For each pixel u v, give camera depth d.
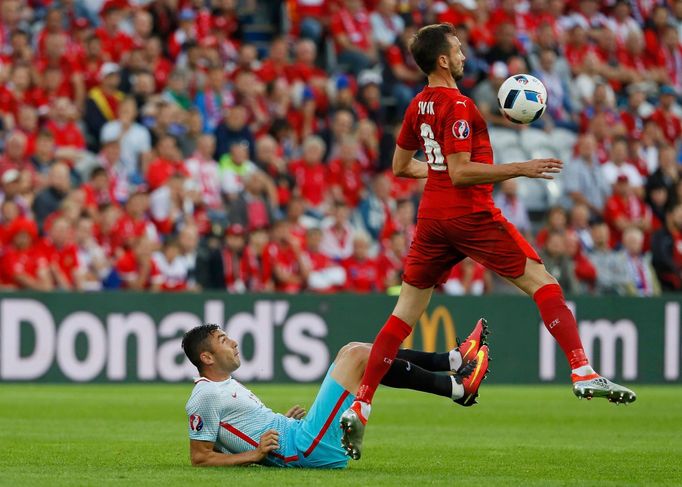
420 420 42.75
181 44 70.94
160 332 57.12
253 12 81.25
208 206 63.84
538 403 51.00
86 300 56.09
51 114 63.78
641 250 71.31
